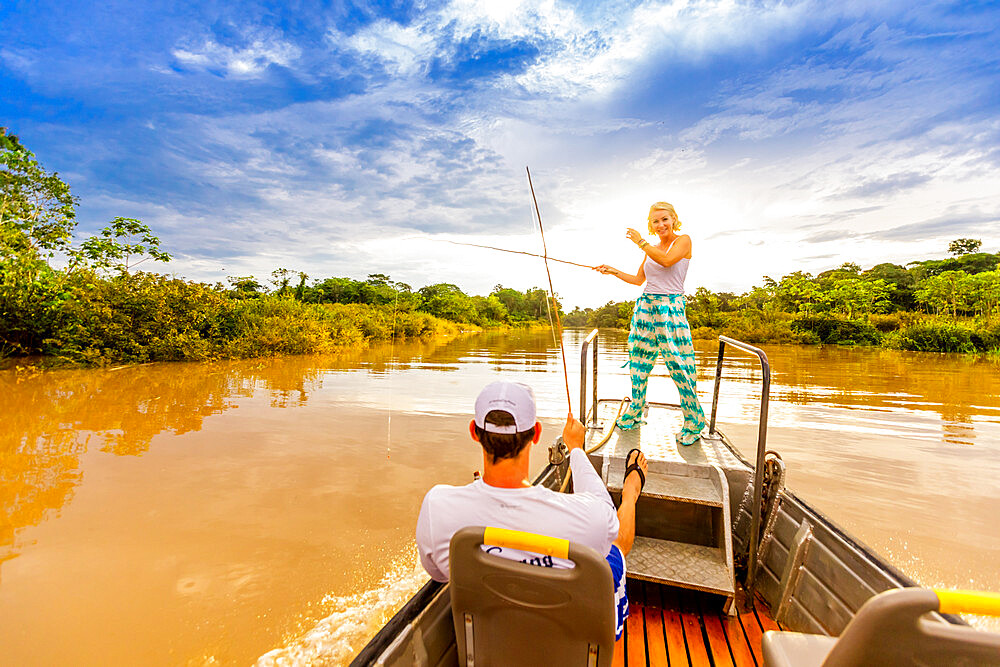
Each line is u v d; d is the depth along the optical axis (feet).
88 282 51.98
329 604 11.48
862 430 28.14
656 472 10.10
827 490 19.04
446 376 48.42
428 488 18.42
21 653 9.91
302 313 80.89
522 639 4.77
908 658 3.56
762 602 9.24
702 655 7.98
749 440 26.05
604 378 48.60
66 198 52.01
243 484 18.66
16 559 13.35
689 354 11.04
